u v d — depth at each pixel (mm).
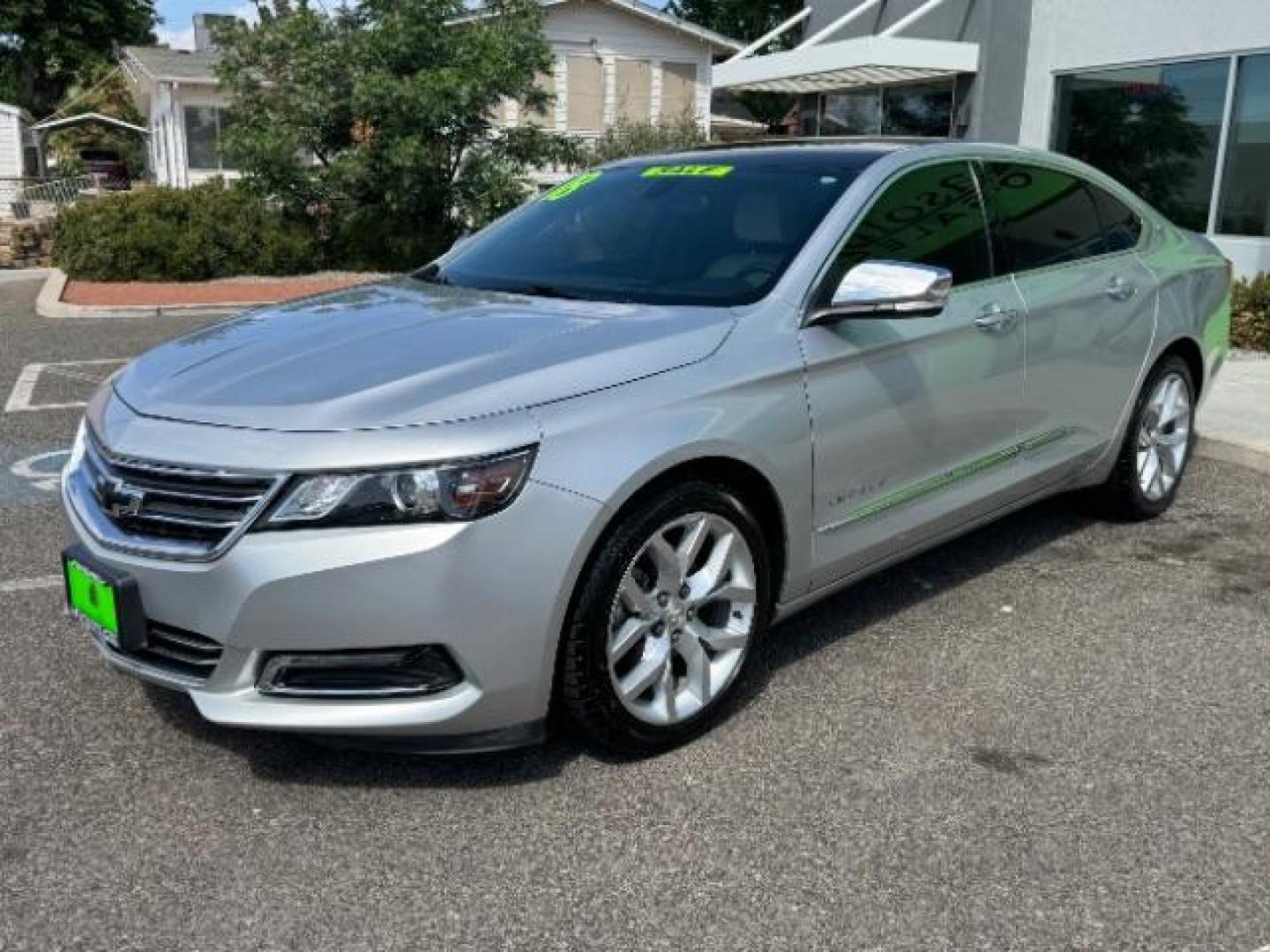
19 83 50469
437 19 17359
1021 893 2764
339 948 2568
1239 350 9875
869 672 3932
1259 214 11281
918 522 4113
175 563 2938
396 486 2846
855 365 3736
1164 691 3805
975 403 4227
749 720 3590
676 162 4656
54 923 2637
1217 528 5453
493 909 2701
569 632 3084
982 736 3502
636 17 27438
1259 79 11148
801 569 3691
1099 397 4922
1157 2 12070
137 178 45188
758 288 3719
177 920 2652
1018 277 4496
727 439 3305
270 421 2961
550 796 3160
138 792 3158
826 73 15875
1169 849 2939
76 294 14477
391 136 17141
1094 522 5523
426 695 2967
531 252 4352
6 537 5160
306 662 2906
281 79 17828
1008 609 4477
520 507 2920
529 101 18672
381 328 3545
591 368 3178
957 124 15445
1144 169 12539
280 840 2955
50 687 3750
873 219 4008
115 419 3230
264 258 16922
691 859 2893
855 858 2898
